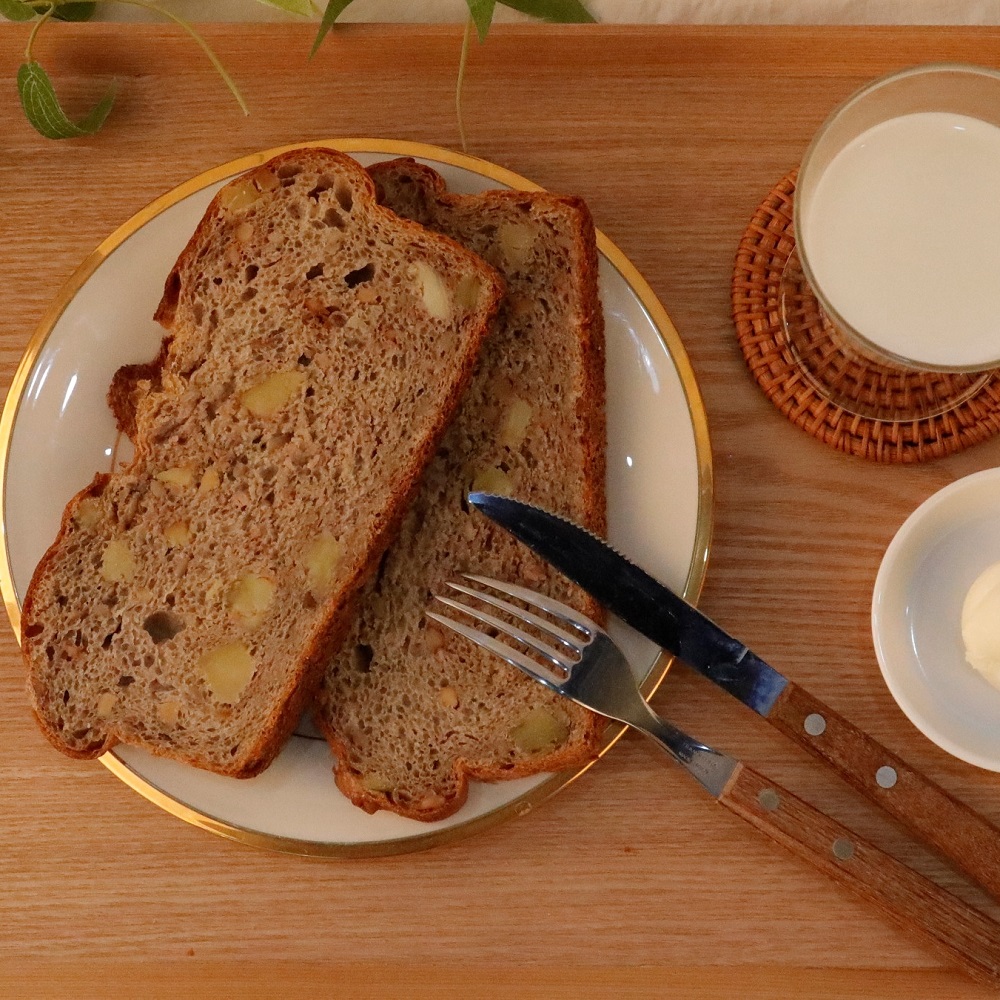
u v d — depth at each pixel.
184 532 0.54
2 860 0.56
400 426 0.53
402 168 0.55
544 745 0.54
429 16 0.60
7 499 0.55
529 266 0.55
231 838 0.54
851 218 0.53
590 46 0.57
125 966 0.55
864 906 0.55
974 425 0.56
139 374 0.56
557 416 0.55
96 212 0.58
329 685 0.54
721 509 0.57
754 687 0.54
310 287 0.54
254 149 0.58
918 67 0.52
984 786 0.56
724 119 0.58
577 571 0.54
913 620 0.56
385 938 0.55
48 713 0.54
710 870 0.55
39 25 0.55
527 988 0.55
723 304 0.58
